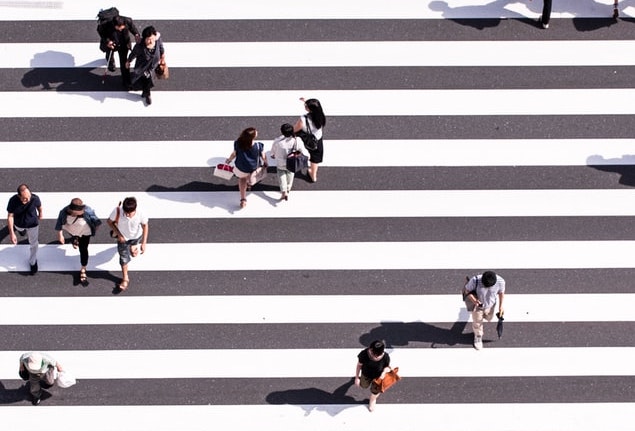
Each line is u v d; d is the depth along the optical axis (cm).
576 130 2398
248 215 2312
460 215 2316
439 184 2344
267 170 2356
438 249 2286
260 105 2403
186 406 2150
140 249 2273
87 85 2417
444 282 2259
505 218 2316
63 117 2386
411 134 2386
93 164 2348
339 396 2162
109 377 2167
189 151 2364
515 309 2238
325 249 2283
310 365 2184
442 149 2375
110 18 2278
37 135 2369
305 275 2261
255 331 2211
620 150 2383
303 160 2205
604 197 2341
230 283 2253
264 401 2158
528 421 2145
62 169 2342
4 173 2331
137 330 2209
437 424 2139
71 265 2267
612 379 2184
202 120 2391
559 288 2258
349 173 2350
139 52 2273
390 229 2303
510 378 2183
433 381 2180
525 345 2209
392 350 2202
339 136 2377
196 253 2278
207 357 2189
